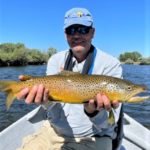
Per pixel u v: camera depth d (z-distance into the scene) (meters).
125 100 0.63
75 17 0.75
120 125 0.79
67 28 0.76
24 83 0.63
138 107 2.90
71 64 0.79
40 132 0.84
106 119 0.72
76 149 0.78
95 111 0.68
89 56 0.77
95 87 0.63
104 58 0.78
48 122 0.86
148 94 2.85
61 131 0.79
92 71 0.77
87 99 0.64
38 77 0.64
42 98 0.63
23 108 3.04
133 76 6.38
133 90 0.63
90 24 0.76
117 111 0.74
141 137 1.13
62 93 0.64
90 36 0.78
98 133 0.77
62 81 0.63
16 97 0.64
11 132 1.08
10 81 0.64
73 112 0.77
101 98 0.62
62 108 0.78
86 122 0.76
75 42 0.77
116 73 0.78
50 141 0.80
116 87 0.63
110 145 0.78
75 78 0.64
